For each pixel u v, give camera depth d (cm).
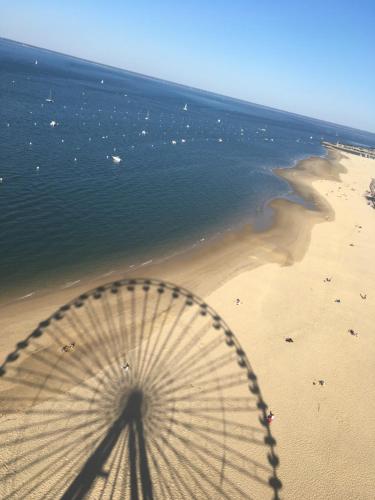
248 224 6109
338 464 2448
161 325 3328
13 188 5334
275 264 4838
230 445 2411
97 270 4019
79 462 2153
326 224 6650
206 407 2633
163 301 3666
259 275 4481
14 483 2000
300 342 3475
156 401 2606
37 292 3494
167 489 2112
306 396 2909
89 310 3362
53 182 5919
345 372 3247
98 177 6644
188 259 4603
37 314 3200
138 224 5291
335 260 5266
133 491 2073
